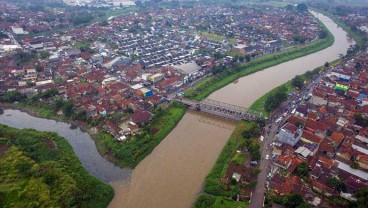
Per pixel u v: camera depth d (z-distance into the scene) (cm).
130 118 15650
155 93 18788
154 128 15250
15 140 13538
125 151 13300
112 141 14088
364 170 12019
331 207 10250
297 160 12262
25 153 12594
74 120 15912
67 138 14612
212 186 11400
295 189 10850
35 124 15725
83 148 13900
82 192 10750
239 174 11662
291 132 13200
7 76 19812
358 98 17850
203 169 12681
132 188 11550
